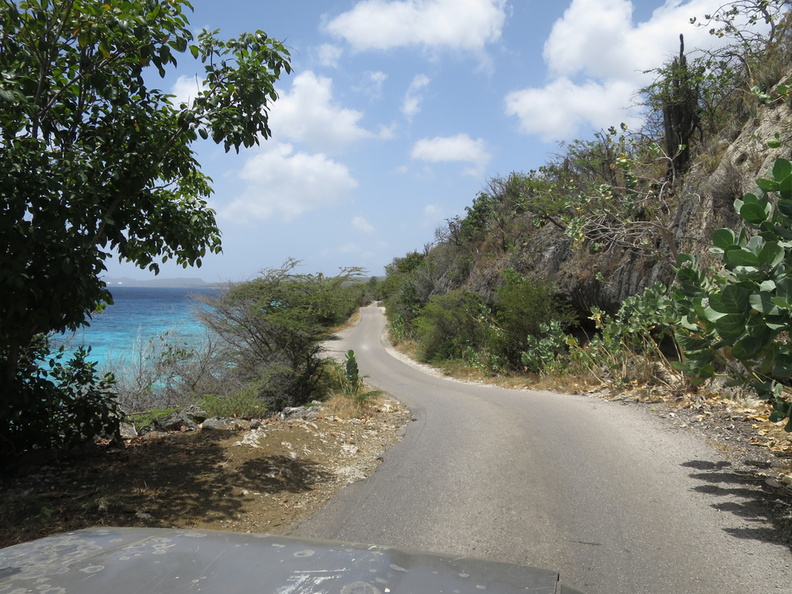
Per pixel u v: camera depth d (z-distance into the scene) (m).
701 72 15.88
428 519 4.80
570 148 20.72
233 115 6.08
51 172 5.27
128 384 11.80
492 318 25.42
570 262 20.39
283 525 4.70
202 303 15.01
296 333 14.89
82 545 1.67
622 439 7.40
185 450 6.71
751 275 4.73
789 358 4.75
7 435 6.21
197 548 1.61
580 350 15.50
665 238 14.91
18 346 5.89
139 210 6.52
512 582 1.44
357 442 7.95
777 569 3.65
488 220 33.00
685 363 5.83
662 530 4.39
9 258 5.00
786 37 13.62
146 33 5.55
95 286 5.97
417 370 26.86
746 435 7.26
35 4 5.35
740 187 12.05
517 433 8.12
